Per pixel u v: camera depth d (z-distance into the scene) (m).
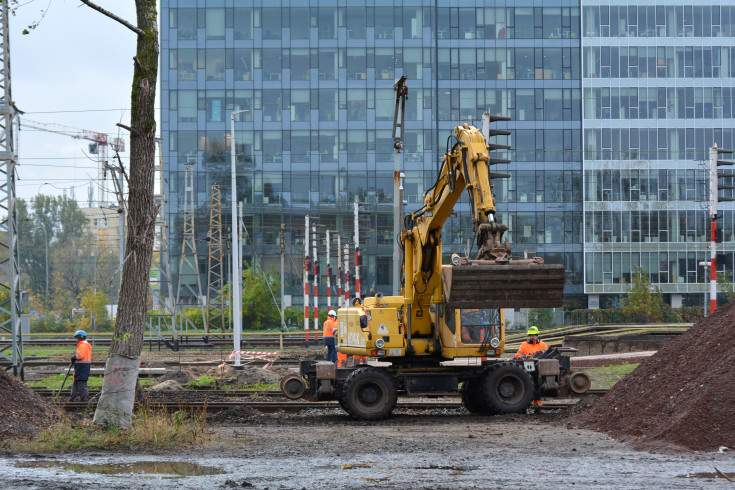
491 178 17.36
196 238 74.44
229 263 66.69
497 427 16.50
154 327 54.09
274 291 67.44
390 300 19.66
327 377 19.14
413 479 10.35
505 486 9.73
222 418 18.80
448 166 17.02
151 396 23.06
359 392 18.58
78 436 13.68
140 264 14.95
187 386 26.78
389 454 12.66
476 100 76.56
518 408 19.08
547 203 76.44
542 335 47.31
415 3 76.38
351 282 73.62
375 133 75.81
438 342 19.53
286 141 75.75
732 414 12.48
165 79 75.69
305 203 75.44
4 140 26.33
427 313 19.59
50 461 12.07
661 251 76.38
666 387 14.31
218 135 75.56
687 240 76.50
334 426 17.47
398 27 76.38
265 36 76.06
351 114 75.94
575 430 15.22
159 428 14.19
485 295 15.20
